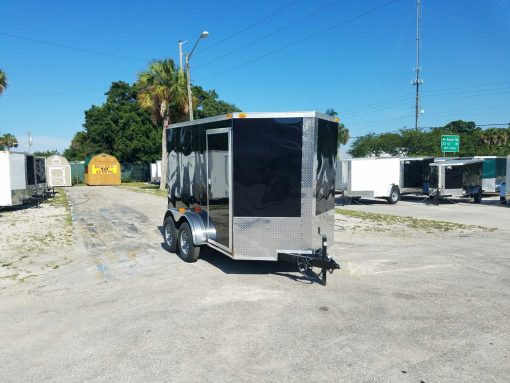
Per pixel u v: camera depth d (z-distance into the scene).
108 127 49.84
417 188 21.58
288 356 4.12
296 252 6.44
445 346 4.32
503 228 12.45
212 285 6.50
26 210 17.53
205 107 52.34
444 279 6.86
